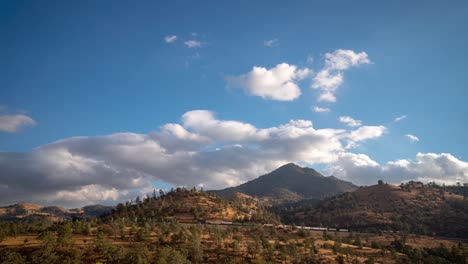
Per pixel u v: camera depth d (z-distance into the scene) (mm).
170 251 158250
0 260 135250
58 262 138375
